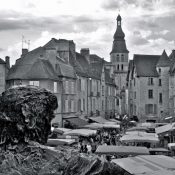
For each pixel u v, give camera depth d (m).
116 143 34.06
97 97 63.78
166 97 71.50
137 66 73.62
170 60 72.94
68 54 54.12
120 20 134.00
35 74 43.72
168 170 9.38
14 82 44.38
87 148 27.16
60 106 46.91
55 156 8.07
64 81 48.16
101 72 66.75
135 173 9.02
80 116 54.28
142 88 72.25
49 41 55.69
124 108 95.75
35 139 8.43
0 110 8.35
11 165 7.80
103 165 7.46
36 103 8.41
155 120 70.88
